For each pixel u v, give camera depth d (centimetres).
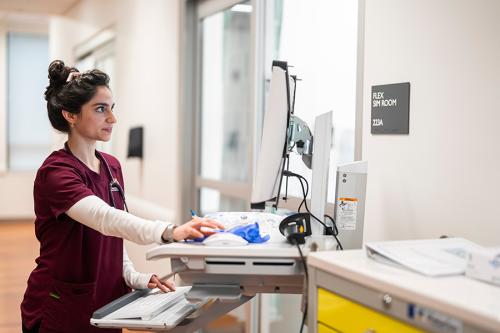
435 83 170
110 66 564
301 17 267
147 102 439
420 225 175
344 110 239
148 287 184
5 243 679
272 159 156
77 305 177
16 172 862
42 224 177
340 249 155
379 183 192
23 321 184
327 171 163
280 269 142
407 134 180
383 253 127
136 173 473
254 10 285
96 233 179
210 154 360
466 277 115
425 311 102
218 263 143
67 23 705
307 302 141
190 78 370
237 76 333
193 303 158
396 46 185
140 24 449
